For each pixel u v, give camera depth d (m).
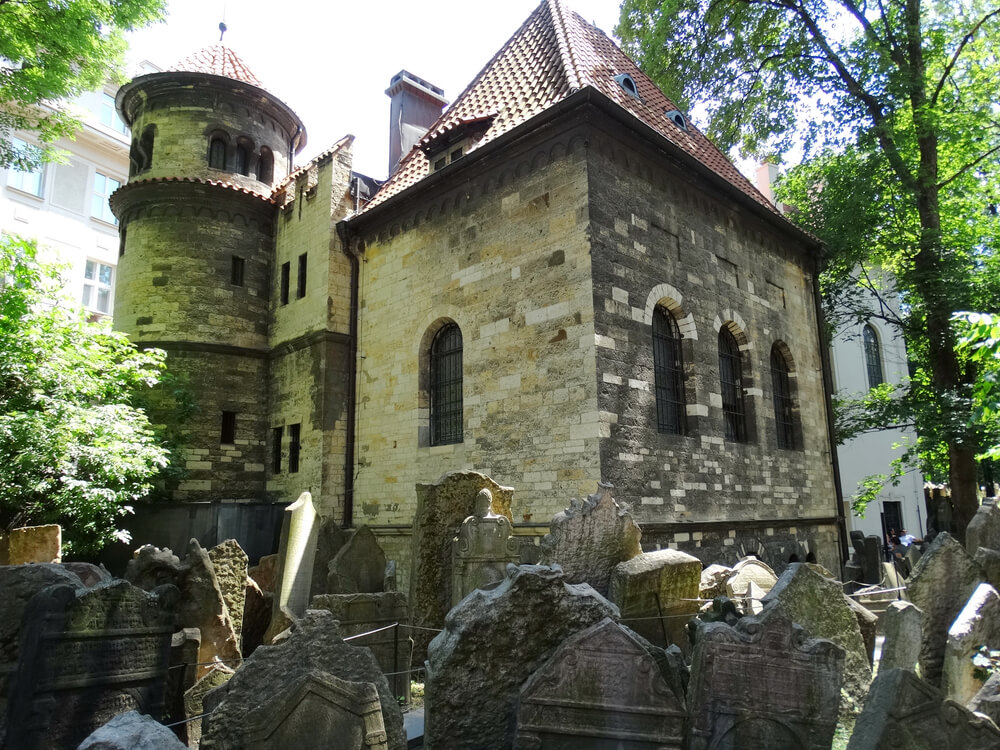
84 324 14.84
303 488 18.19
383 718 5.35
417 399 16.36
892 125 20.08
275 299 20.80
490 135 15.80
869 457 28.31
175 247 20.08
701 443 14.98
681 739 5.35
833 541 19.09
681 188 16.02
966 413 17.70
